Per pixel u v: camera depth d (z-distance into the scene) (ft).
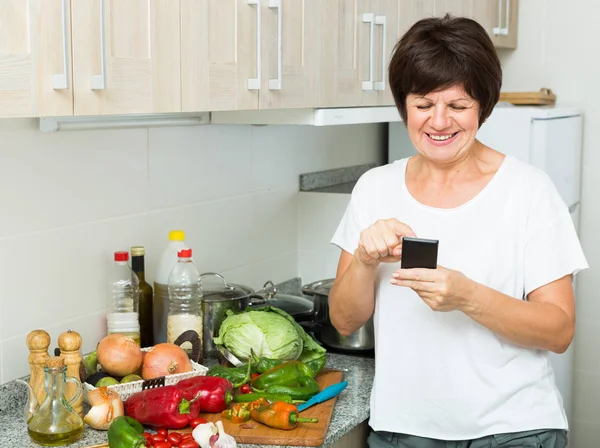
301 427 5.19
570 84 10.75
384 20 7.55
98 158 6.25
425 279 4.70
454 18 4.88
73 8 4.22
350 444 5.79
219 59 5.45
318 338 7.16
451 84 4.71
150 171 6.83
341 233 5.69
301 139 9.14
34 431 4.89
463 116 4.82
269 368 6.01
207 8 5.27
